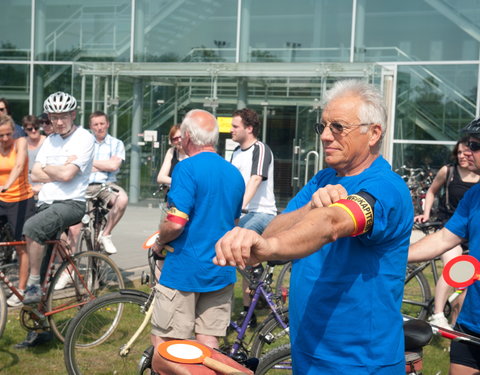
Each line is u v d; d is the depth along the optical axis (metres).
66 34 17.17
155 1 16.42
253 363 2.21
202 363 1.53
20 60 17.50
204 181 3.53
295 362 2.09
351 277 1.96
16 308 5.88
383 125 2.06
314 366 2.02
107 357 4.14
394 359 1.99
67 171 4.87
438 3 14.33
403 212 1.93
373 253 1.95
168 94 15.68
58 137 5.07
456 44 14.26
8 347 4.91
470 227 2.93
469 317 2.91
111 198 6.74
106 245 6.89
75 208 4.96
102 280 5.36
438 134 14.45
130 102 15.95
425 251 2.99
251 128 5.66
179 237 3.55
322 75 14.38
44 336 5.02
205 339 3.64
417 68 14.54
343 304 1.98
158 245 3.60
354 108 2.03
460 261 2.59
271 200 5.80
